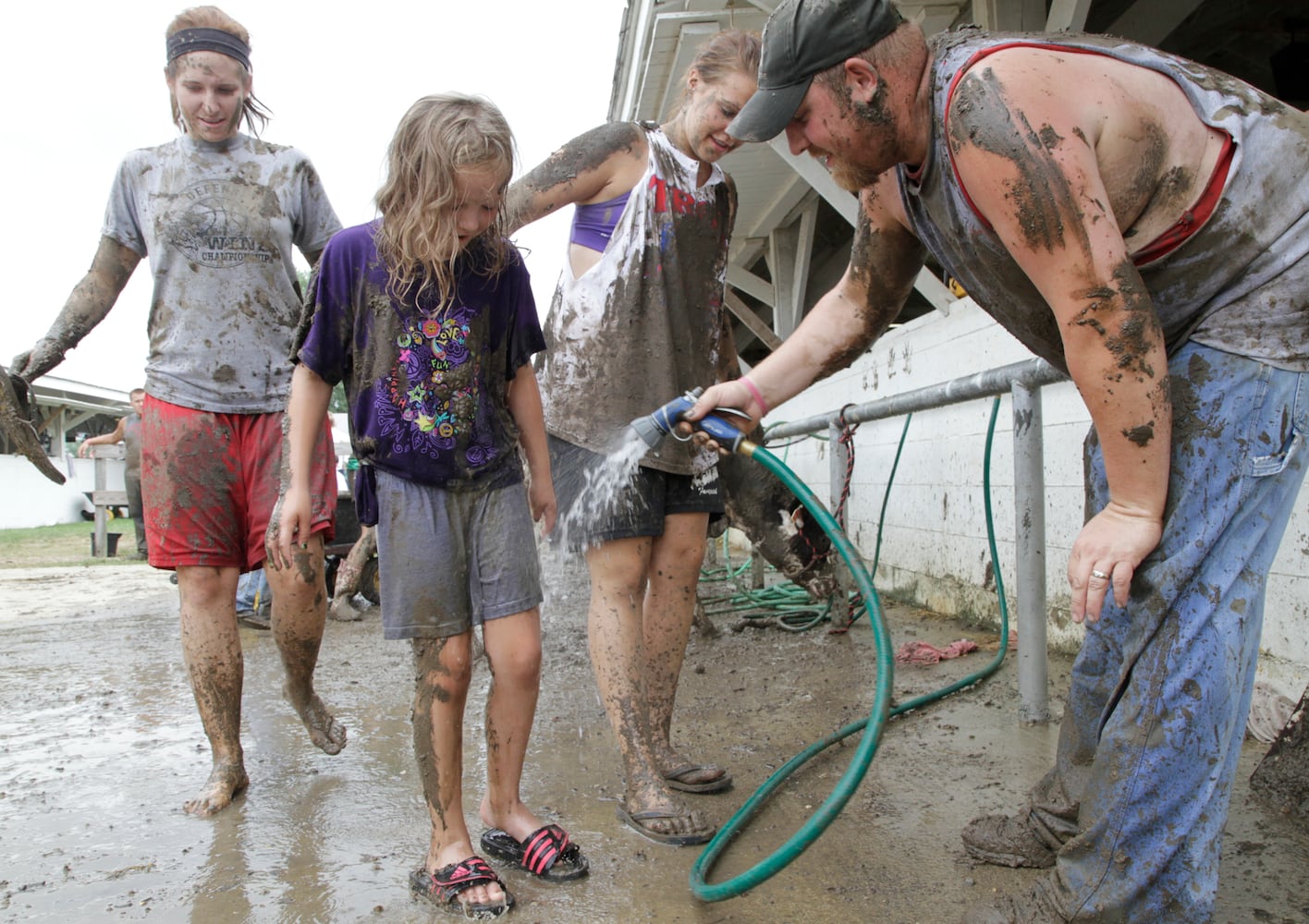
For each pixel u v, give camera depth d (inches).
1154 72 58.0
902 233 75.0
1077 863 59.9
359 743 115.2
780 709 124.0
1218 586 56.2
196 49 95.3
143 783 102.0
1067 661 140.6
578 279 94.6
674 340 94.5
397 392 74.7
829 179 204.1
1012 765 97.5
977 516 173.6
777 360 81.4
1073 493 143.3
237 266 97.7
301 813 92.0
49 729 125.8
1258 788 85.2
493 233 77.0
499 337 79.4
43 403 737.6
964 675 136.5
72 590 300.4
